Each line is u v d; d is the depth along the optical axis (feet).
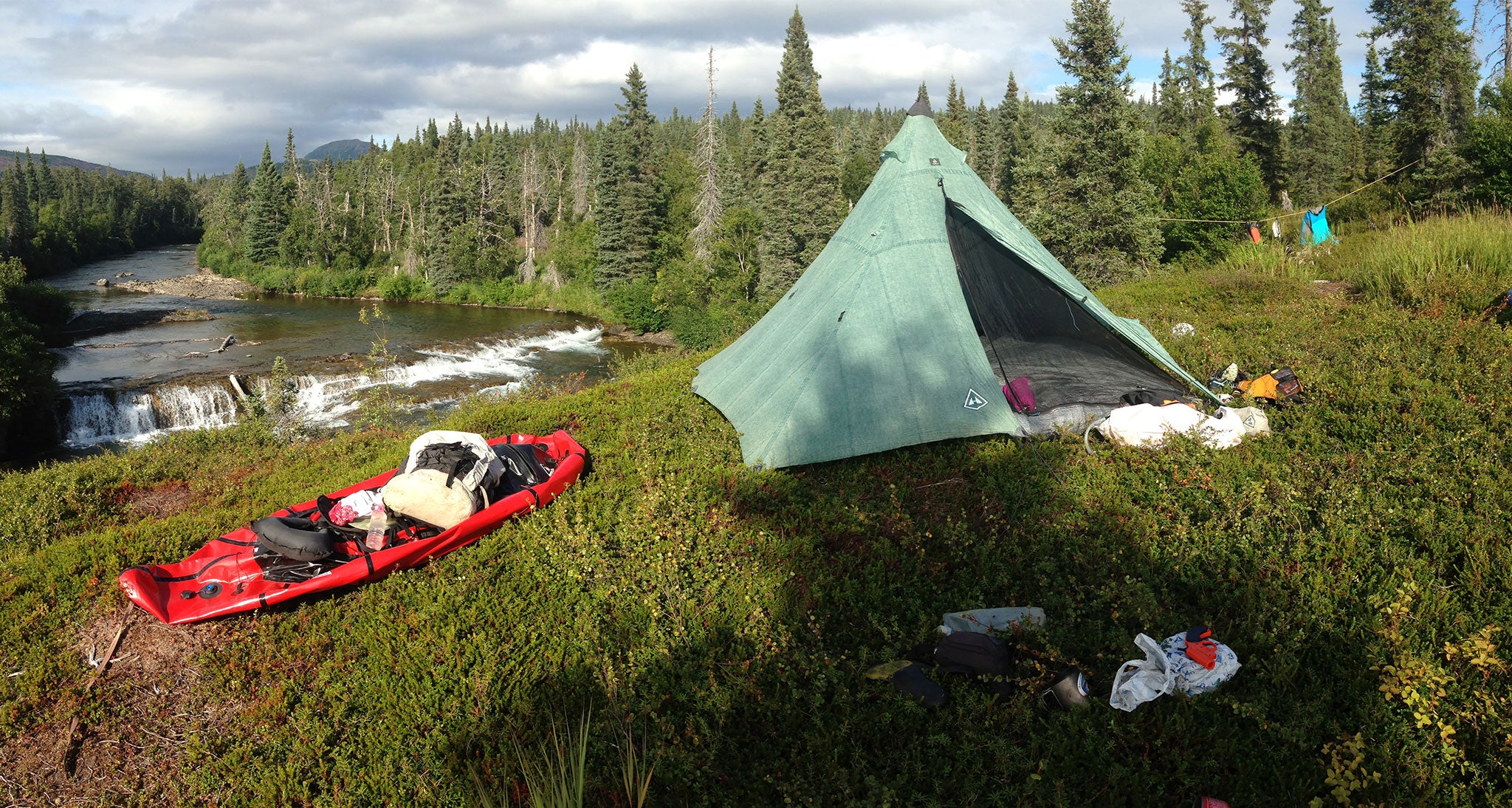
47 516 29.32
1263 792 14.39
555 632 19.93
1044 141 91.35
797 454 28.66
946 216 33.73
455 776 16.07
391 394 79.15
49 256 234.38
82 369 90.07
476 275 201.16
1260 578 19.54
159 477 35.17
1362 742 14.78
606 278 177.99
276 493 31.12
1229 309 47.52
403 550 22.30
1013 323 33.76
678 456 30.50
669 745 16.46
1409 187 98.63
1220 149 120.78
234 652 19.58
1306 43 166.20
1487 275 41.83
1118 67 82.64
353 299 197.36
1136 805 14.42
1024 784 15.07
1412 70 102.01
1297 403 29.76
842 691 17.07
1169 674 16.21
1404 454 23.88
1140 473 26.05
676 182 232.32
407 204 258.37
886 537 23.75
